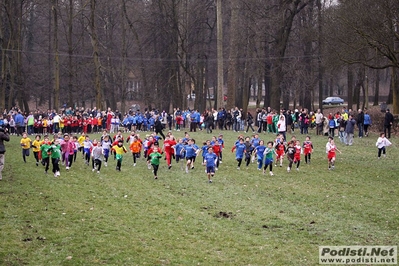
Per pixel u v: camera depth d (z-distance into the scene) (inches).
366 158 1128.8
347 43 1196.5
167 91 2357.3
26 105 2261.3
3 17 2039.9
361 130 1478.8
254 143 1061.1
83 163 1071.6
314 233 605.0
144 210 686.5
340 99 3100.4
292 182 903.7
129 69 2481.5
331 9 1558.8
